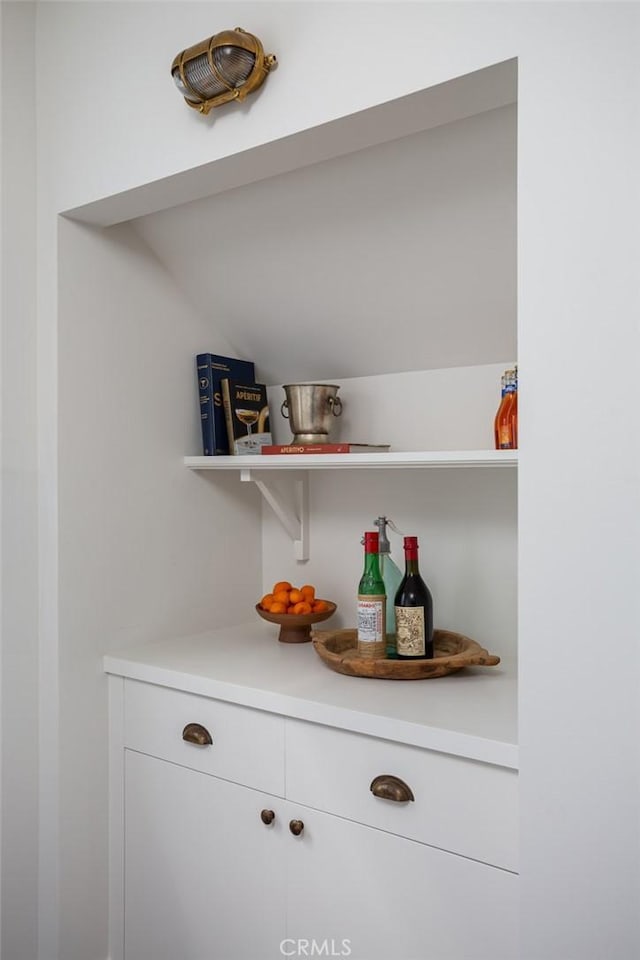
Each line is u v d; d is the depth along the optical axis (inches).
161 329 81.3
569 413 43.7
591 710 43.3
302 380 88.3
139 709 72.9
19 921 71.9
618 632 42.3
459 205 61.0
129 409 77.7
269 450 77.3
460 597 76.8
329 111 53.1
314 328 80.4
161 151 63.1
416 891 54.7
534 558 44.9
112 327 76.1
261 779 63.5
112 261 76.2
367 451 73.6
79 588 72.9
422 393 78.9
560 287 43.9
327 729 59.3
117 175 66.2
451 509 77.3
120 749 74.6
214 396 83.0
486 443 74.5
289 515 86.6
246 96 57.4
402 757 55.2
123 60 65.9
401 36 49.8
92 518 74.0
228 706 65.7
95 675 74.4
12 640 70.8
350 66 52.1
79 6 69.6
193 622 84.7
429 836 54.0
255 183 66.7
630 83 41.6
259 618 93.2
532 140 44.8
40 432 72.4
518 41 45.2
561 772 44.3
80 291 73.1
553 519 44.3
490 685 63.8
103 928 75.2
